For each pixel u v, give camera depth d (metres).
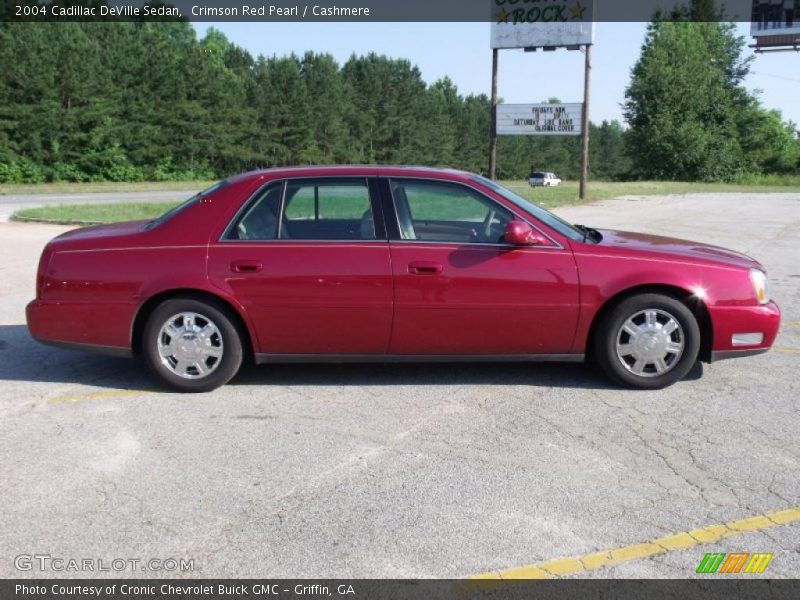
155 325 5.30
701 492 3.83
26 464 4.16
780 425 4.75
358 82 82.56
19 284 9.69
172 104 57.66
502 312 5.22
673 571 3.12
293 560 3.22
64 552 3.29
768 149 72.75
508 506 3.67
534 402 5.17
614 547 3.30
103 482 3.95
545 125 27.50
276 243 5.26
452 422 4.80
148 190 39.12
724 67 69.12
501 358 5.38
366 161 80.75
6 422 4.80
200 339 5.33
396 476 4.02
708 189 42.41
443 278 5.16
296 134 68.38
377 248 5.22
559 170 117.62
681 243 5.84
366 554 3.26
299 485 3.92
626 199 30.34
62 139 50.94
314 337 5.29
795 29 51.59
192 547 3.33
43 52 48.97
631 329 5.33
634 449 4.37
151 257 5.28
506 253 5.21
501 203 5.34
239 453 4.32
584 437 4.55
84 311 5.34
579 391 5.40
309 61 82.38
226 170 63.38
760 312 5.30
